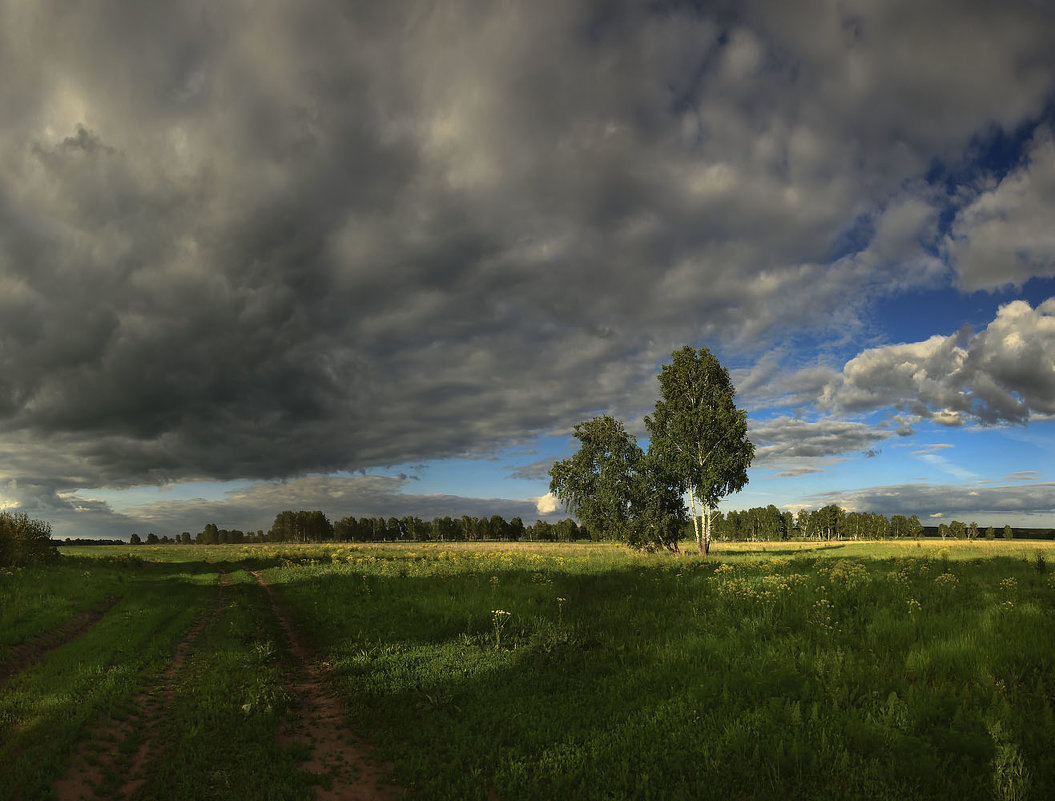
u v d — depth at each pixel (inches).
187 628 683.4
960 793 239.3
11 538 1212.5
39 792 264.1
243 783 280.2
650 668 441.1
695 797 251.9
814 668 391.2
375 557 1811.0
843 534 6835.6
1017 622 442.9
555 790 264.7
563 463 2146.9
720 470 1871.3
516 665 480.7
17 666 488.1
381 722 370.9
